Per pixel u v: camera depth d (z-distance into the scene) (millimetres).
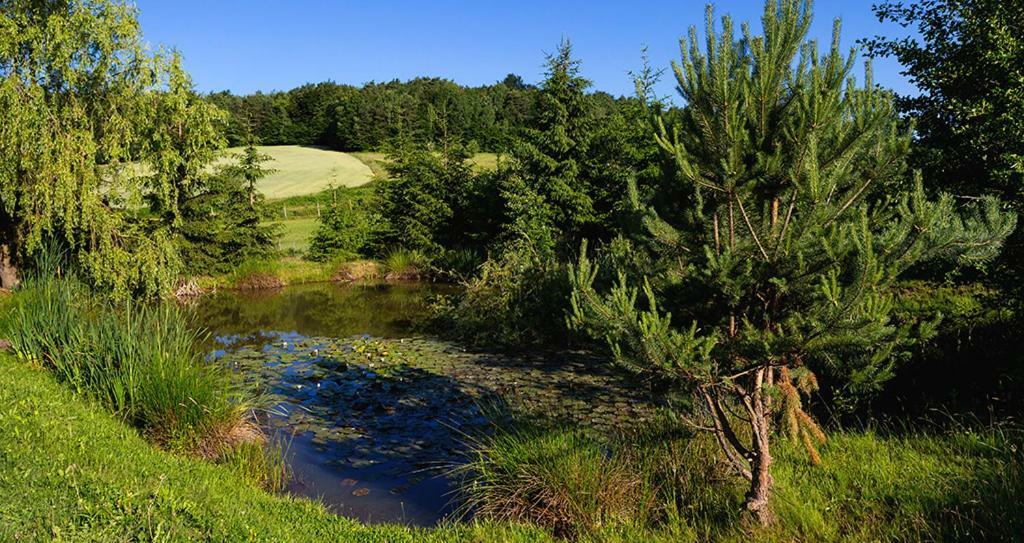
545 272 13312
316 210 43375
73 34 13445
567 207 22781
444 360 11461
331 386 9828
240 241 23938
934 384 6980
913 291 8414
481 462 6000
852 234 3520
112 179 14648
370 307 18828
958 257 3980
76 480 4523
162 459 5785
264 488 6121
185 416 6672
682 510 4922
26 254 14930
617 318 3865
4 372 7117
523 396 8914
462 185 29281
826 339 3566
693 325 3756
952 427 5789
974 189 6590
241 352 12328
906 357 4059
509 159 26797
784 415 4199
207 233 21844
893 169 3869
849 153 3893
